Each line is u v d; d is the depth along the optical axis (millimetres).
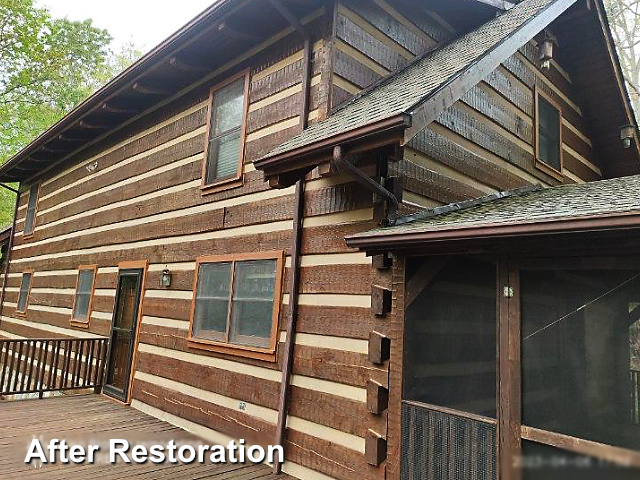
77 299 7879
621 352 2203
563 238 2330
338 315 3715
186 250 5562
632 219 1976
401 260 3254
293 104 4512
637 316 2180
